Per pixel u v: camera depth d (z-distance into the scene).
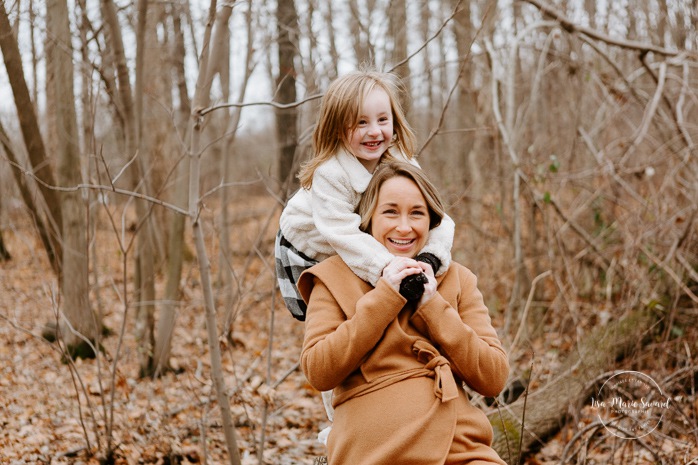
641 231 5.05
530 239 6.32
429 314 2.07
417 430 2.00
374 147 2.28
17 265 9.22
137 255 6.14
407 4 7.28
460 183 8.00
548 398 4.07
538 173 5.72
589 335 4.71
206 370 5.70
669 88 6.11
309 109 5.95
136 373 5.58
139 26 5.25
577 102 6.23
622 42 5.54
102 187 3.12
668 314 4.78
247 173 13.39
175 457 3.90
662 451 3.51
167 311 5.50
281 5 7.59
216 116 8.04
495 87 5.69
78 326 5.78
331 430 2.17
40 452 3.91
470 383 2.11
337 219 2.17
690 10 6.35
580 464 3.38
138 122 5.52
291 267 2.35
